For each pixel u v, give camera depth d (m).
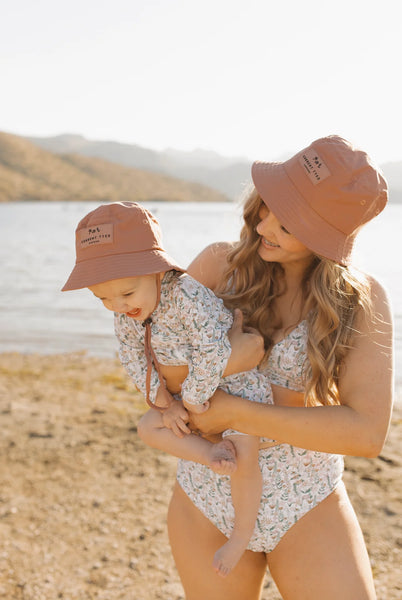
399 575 3.59
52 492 4.87
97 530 4.30
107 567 3.86
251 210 2.10
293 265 2.11
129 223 1.96
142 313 2.03
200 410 2.01
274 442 2.03
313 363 1.92
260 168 2.04
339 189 1.82
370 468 5.13
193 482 2.13
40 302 16.42
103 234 1.94
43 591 3.61
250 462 1.99
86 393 7.75
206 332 1.99
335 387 2.03
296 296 2.11
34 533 4.26
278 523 2.00
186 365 2.15
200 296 2.04
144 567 3.86
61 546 4.10
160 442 2.15
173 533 2.21
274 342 2.10
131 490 4.90
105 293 1.98
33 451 5.68
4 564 3.88
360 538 2.01
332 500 2.03
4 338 11.77
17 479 5.09
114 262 1.93
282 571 2.00
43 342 11.43
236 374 2.06
